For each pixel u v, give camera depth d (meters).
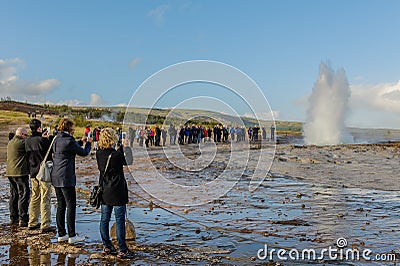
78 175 15.64
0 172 16.78
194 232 7.07
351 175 15.55
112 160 5.82
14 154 7.52
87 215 8.45
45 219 7.10
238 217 8.26
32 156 7.19
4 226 7.58
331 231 7.08
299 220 7.93
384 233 6.94
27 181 7.61
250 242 6.43
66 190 6.34
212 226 7.48
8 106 54.44
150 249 6.09
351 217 8.18
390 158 23.39
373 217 8.17
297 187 12.51
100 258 5.69
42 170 6.84
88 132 25.30
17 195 7.78
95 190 5.86
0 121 40.50
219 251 5.96
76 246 6.24
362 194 11.09
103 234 5.84
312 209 9.03
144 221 7.94
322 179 14.45
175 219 8.12
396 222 7.75
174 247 6.18
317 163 20.45
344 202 9.88
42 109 53.25
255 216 8.34
